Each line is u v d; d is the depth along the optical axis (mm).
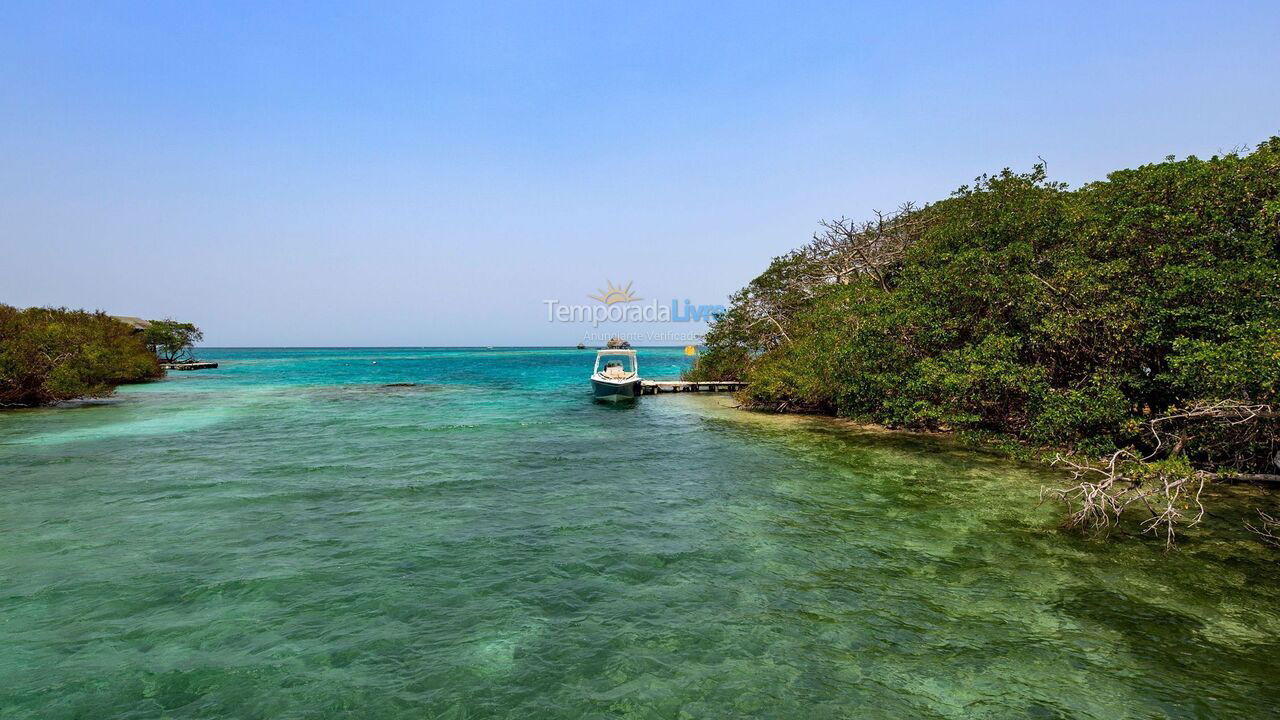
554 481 12570
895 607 6648
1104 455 12383
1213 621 6234
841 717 4742
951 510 10328
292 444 16891
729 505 10734
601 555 8281
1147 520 9492
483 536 9055
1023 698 4969
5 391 25688
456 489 11852
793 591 7090
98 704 4906
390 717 4785
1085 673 5320
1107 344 12430
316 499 11047
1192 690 5047
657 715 4797
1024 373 13000
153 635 6023
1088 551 8266
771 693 5078
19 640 5895
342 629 6191
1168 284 11258
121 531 9156
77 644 5840
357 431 19453
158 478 12641
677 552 8391
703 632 6133
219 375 54062
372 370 65250
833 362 19516
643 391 34250
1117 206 12773
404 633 6117
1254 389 9031
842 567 7812
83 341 29766
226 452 15641
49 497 11062
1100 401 11711
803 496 11336
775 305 29828
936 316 16062
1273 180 10719
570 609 6668
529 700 5012
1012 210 15883
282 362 91125
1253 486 11008
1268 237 10930
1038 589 7059
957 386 13852
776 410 24906
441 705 4938
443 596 6977
